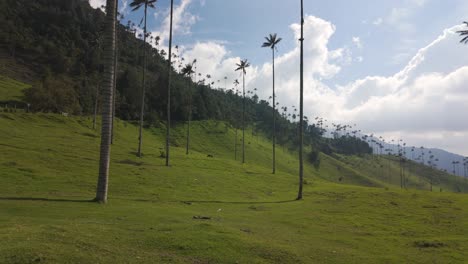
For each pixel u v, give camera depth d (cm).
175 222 1883
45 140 5694
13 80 13075
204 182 4569
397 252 1619
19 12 19450
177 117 15675
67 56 17200
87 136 7300
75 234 1270
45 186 2981
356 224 2439
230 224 1998
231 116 19112
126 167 4638
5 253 982
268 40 7338
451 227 2391
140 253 1178
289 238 1759
